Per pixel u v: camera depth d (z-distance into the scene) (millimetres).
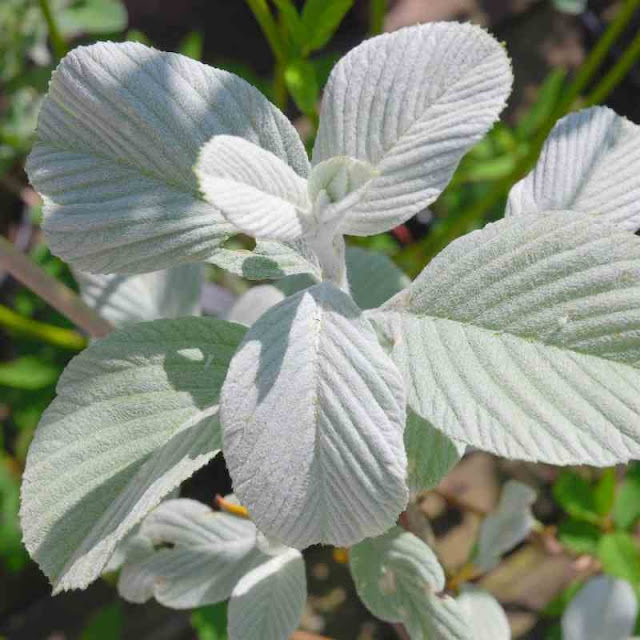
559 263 190
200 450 208
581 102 611
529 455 182
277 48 378
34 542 216
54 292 364
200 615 435
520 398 187
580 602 385
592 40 638
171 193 213
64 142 213
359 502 188
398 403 185
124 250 214
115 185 212
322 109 210
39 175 213
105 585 530
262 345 192
